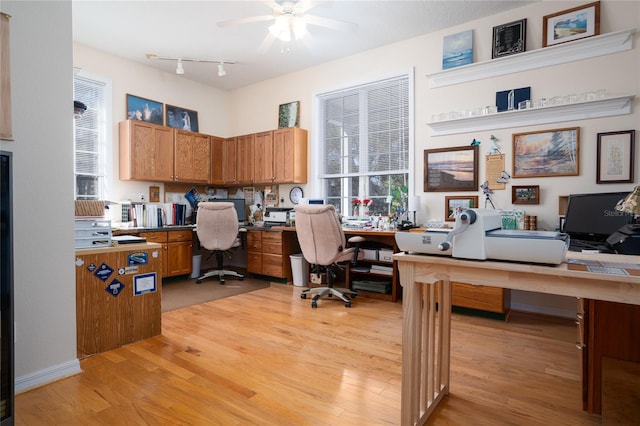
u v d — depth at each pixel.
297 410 1.70
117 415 1.65
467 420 1.64
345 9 3.45
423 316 1.68
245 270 5.45
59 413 1.66
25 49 1.86
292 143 4.83
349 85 4.56
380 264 3.87
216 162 5.47
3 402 1.48
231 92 5.91
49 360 1.95
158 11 3.47
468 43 3.68
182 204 5.00
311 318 3.11
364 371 2.10
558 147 3.19
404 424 1.50
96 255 2.33
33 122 1.89
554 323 3.02
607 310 1.62
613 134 2.95
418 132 4.02
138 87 4.73
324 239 3.47
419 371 1.58
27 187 1.87
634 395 1.56
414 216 3.85
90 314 2.30
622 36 2.89
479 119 3.54
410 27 3.81
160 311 2.68
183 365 2.16
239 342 2.54
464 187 3.69
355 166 4.66
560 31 3.18
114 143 4.48
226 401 1.77
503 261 1.32
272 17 2.96
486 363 2.24
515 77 3.42
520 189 3.37
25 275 1.87
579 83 3.12
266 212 4.86
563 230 2.93
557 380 2.02
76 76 4.15
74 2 3.30
